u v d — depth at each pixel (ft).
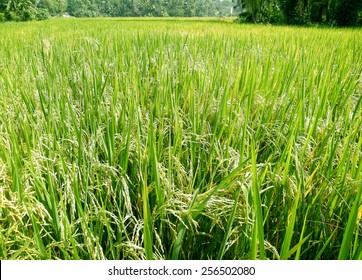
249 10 78.79
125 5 325.42
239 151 6.91
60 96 9.28
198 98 8.76
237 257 5.02
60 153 5.82
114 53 16.40
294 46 20.02
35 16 105.81
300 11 71.41
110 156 6.45
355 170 6.13
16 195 5.28
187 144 7.37
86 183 5.35
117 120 8.28
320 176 5.85
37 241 4.46
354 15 62.13
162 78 10.32
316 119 7.10
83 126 7.83
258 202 3.93
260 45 19.80
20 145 6.97
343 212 5.46
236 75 10.85
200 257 5.55
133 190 6.32
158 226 5.59
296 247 4.04
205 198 4.98
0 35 31.55
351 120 7.60
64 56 15.33
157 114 8.48
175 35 25.46
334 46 20.65
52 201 4.92
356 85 10.71
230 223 4.48
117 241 5.22
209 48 18.13
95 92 8.89
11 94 9.16
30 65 13.48
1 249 4.63
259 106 8.33
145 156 6.25
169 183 5.41
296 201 4.21
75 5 305.53
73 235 4.97
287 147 5.94
